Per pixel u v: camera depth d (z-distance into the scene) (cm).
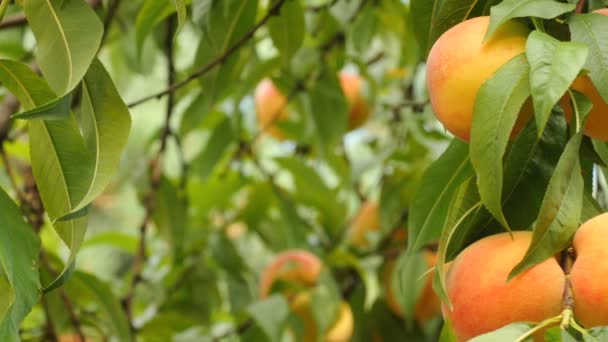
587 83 92
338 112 162
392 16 170
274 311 152
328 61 163
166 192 173
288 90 164
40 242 94
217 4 127
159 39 159
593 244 88
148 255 196
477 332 90
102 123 97
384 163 180
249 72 155
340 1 165
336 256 167
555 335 85
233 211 196
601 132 95
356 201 216
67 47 96
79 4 97
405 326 167
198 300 180
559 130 97
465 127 94
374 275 176
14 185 138
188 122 164
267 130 191
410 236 105
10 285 92
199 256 183
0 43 176
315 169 182
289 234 180
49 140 100
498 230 98
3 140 136
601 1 101
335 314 156
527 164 97
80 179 99
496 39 93
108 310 139
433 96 95
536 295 88
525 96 89
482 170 89
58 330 146
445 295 90
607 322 87
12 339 90
